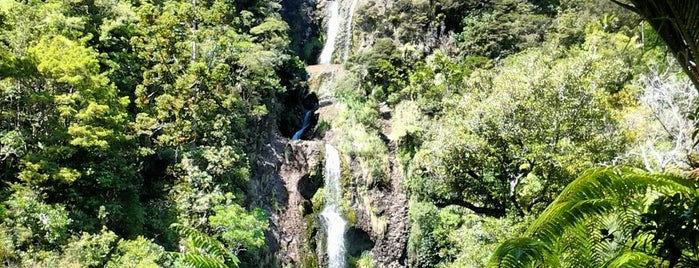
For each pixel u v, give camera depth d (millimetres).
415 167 23234
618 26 20891
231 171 19922
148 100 20438
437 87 27406
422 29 35562
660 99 12516
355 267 23859
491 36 32469
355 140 26656
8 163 14484
